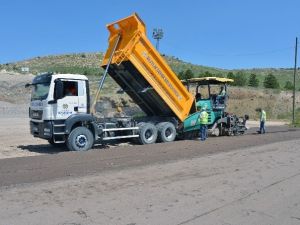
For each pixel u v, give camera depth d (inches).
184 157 555.2
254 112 2340.1
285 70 5201.8
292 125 1594.5
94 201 318.3
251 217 290.0
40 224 262.1
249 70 5167.3
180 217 284.5
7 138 863.1
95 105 716.0
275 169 474.0
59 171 439.2
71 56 5492.1
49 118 617.6
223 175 431.2
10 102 1957.4
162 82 744.3
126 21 701.3
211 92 911.7
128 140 777.6
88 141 645.3
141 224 267.4
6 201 314.0
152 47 716.7
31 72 3142.2
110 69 740.0
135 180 397.7
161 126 770.8
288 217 292.0
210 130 891.4
